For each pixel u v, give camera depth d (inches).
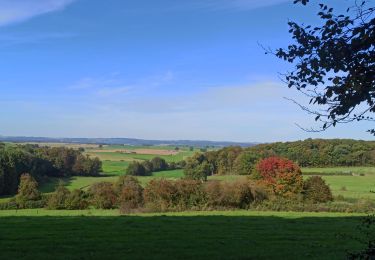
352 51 230.8
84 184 3806.6
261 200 2300.7
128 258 740.0
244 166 4015.8
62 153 4621.1
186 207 2193.7
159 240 956.6
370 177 3452.3
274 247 900.0
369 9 232.2
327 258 767.7
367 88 231.1
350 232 1146.0
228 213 1931.6
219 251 835.4
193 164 3887.8
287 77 255.8
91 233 1045.8
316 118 247.4
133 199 2329.0
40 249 813.9
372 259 262.4
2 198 3078.2
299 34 243.1
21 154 3676.2
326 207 2139.5
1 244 864.9
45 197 2834.6
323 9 239.3
